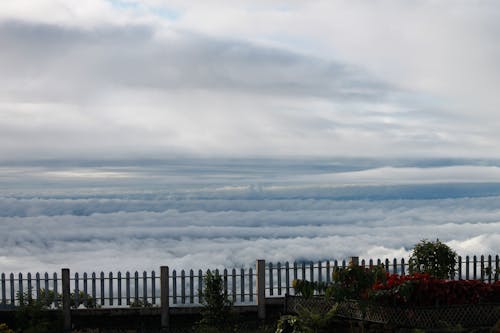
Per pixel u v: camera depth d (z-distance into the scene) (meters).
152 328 17.81
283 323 14.07
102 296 18.45
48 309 17.88
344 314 13.45
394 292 12.67
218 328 16.91
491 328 12.32
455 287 12.80
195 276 18.44
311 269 18.44
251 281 18.42
